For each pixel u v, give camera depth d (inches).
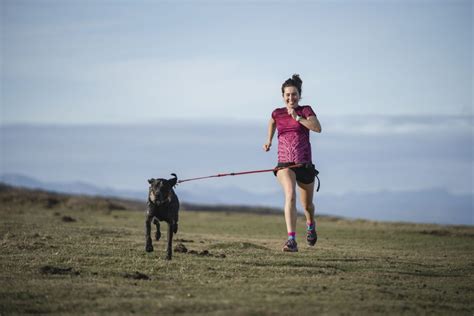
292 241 558.6
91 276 508.7
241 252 675.4
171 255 610.2
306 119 565.0
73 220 1210.0
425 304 459.8
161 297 444.1
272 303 431.8
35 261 569.0
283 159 573.6
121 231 932.6
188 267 558.9
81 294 445.4
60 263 563.8
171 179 629.3
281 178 569.3
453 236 1119.6
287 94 569.6
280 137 576.7
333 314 411.5
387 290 491.8
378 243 950.4
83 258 587.5
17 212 1456.7
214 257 627.5
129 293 450.9
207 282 498.0
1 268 533.3
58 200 1934.1
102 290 457.7
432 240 1029.8
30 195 1945.1
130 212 1811.0
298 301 439.2
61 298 436.1
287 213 559.5
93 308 415.8
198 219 1539.1
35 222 1072.8
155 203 612.7
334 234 1099.3
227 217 1633.9
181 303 425.7
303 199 594.9
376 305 439.8
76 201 1926.7
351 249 801.6
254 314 404.5
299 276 530.0
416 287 517.7
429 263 667.4
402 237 1067.9
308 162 570.6
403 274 575.2
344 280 519.5
